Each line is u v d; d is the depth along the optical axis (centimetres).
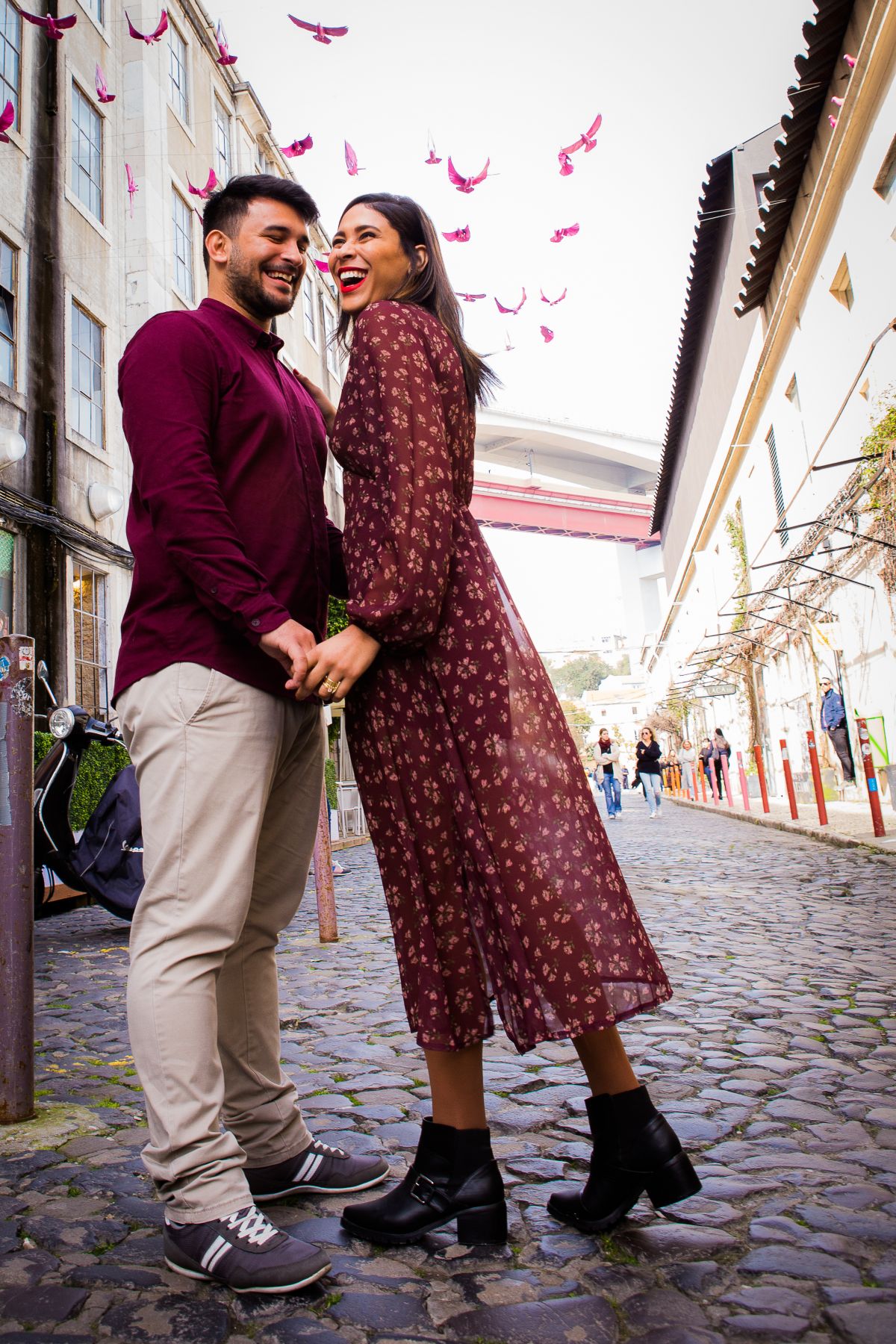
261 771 181
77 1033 358
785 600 1802
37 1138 239
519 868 169
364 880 943
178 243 1634
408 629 169
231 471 188
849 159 1152
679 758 3781
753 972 428
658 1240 172
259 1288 156
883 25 960
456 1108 178
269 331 213
